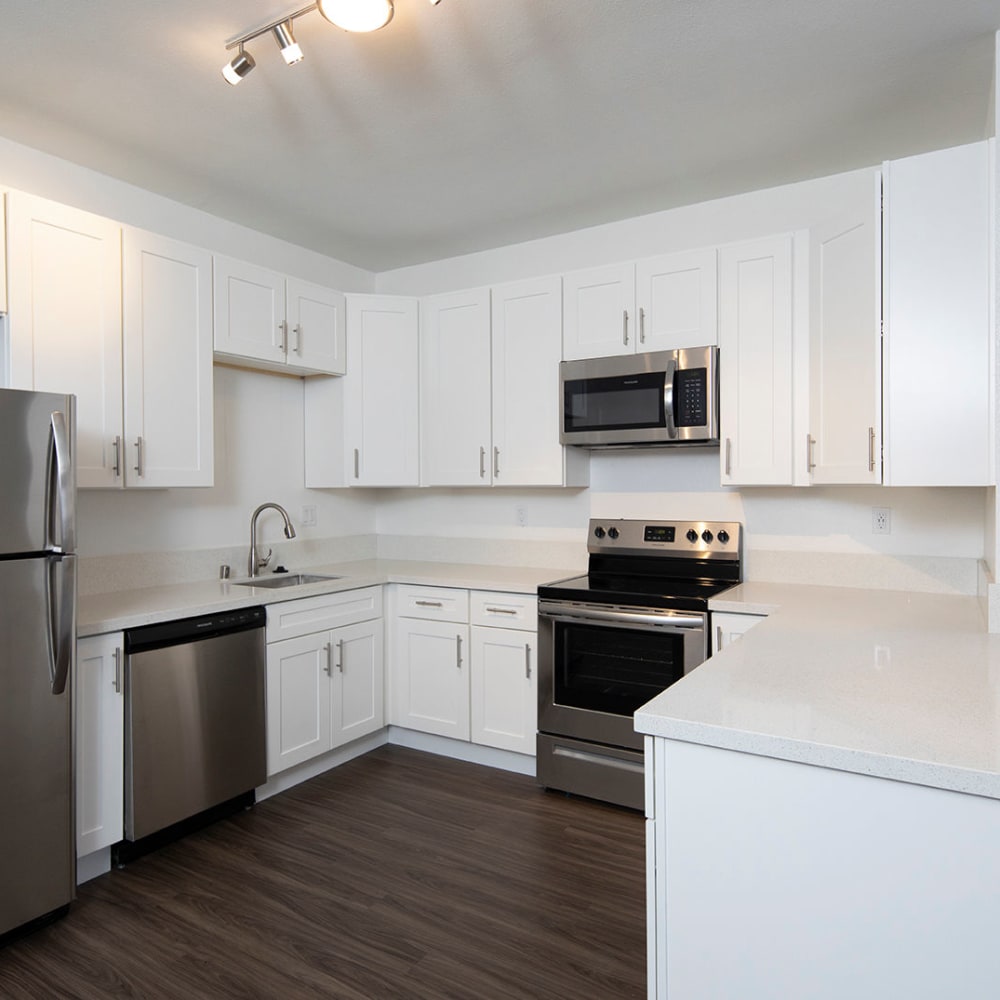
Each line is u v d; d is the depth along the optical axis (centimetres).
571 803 286
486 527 382
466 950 193
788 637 189
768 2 183
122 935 200
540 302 324
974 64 212
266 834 260
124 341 253
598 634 286
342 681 319
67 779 205
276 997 175
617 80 219
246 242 343
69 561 205
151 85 220
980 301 189
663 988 125
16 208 221
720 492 316
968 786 100
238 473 341
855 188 285
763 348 273
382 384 360
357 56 206
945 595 265
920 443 197
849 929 110
